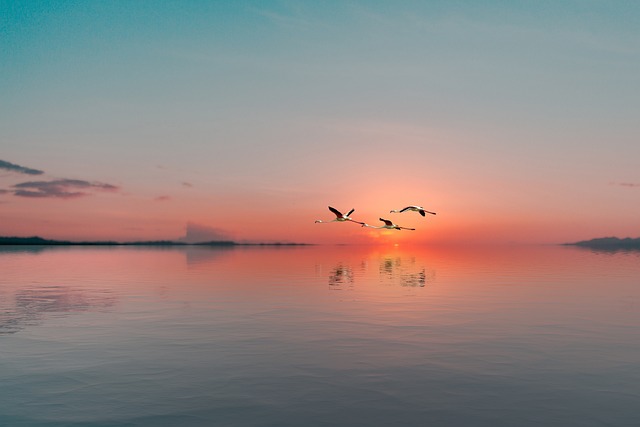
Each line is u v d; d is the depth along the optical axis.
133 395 16.89
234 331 26.36
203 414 15.33
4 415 15.28
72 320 29.67
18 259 110.56
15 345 23.47
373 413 15.38
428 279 55.38
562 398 16.55
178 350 22.47
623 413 15.34
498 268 74.75
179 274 63.31
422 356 21.48
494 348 22.77
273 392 17.16
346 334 25.58
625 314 31.36
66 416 15.19
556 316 30.64
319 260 103.00
